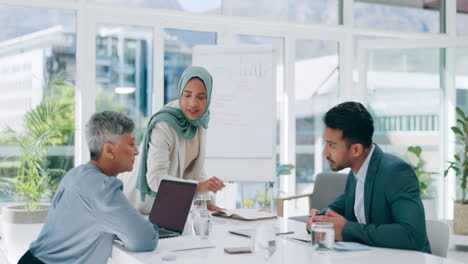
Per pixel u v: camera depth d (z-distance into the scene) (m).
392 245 1.85
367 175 2.08
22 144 4.28
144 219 1.85
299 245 1.92
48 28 4.99
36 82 4.96
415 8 6.48
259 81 4.91
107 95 5.18
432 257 1.73
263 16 5.85
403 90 5.96
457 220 5.28
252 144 4.89
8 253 4.06
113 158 1.98
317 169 6.08
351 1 6.14
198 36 5.56
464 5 6.50
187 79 3.04
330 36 6.11
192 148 3.07
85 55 5.04
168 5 5.41
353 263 1.63
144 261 1.68
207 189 2.62
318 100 6.11
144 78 5.33
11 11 4.86
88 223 1.89
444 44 5.88
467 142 5.46
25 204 4.22
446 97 6.01
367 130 2.04
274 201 5.80
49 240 1.99
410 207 1.91
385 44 5.84
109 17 5.14
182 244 1.95
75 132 5.04
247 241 2.00
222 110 4.93
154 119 2.89
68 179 1.99
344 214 2.43
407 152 5.93
